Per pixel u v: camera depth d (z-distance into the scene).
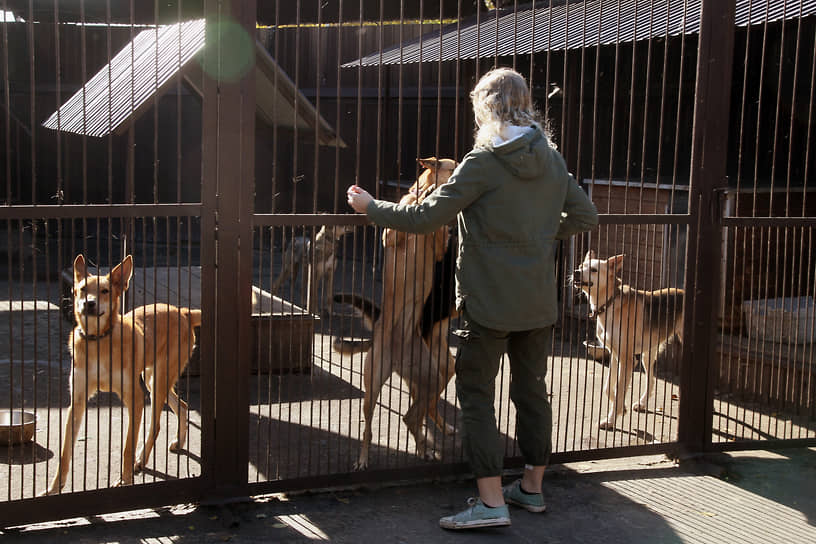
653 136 8.12
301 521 3.58
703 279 4.45
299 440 3.87
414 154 12.77
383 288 4.28
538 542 3.47
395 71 13.04
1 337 6.94
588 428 5.16
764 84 7.38
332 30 13.60
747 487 4.18
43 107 12.88
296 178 3.63
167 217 3.50
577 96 8.34
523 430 3.72
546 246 3.38
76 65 12.83
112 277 3.88
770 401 5.62
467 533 3.53
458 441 4.86
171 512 3.61
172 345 4.23
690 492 4.09
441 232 4.32
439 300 4.39
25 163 12.98
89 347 3.72
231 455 3.70
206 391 3.63
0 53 12.49
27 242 12.18
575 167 8.41
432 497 3.92
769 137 7.38
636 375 6.73
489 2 11.70
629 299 4.98
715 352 4.54
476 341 3.44
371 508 3.76
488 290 3.35
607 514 3.78
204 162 3.49
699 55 4.33
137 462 4.24
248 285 3.63
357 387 5.96
